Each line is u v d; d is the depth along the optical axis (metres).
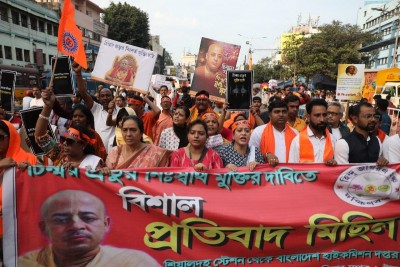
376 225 2.95
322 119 3.35
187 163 3.19
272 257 2.87
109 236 2.73
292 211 2.88
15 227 2.62
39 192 2.65
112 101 4.95
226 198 2.85
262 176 2.93
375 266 2.95
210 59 5.63
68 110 4.91
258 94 14.05
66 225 2.69
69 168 2.69
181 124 4.30
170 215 2.78
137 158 3.23
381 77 19.84
